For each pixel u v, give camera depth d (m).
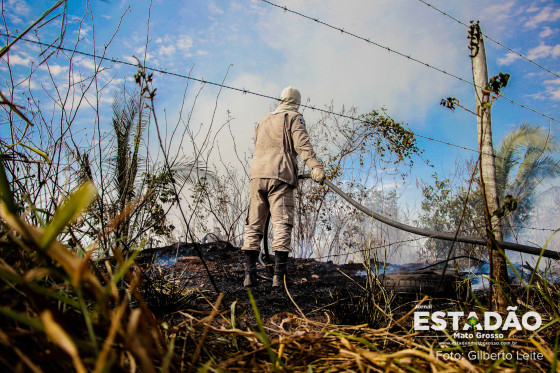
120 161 3.75
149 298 2.19
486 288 3.08
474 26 2.17
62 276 0.81
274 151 3.49
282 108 3.68
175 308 2.26
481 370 1.04
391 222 2.49
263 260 3.99
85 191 0.58
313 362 1.19
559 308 1.95
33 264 1.02
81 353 0.81
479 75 2.77
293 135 3.50
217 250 4.83
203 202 5.71
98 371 0.62
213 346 1.37
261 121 3.69
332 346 1.25
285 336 1.38
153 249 4.61
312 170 3.36
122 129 4.08
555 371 0.98
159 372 0.99
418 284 2.70
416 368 1.05
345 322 2.09
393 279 2.80
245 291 3.06
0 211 0.64
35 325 0.67
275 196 3.43
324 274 3.96
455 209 7.18
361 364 1.07
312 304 2.70
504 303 2.17
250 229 3.39
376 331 1.47
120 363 0.89
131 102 4.18
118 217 1.05
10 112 1.82
